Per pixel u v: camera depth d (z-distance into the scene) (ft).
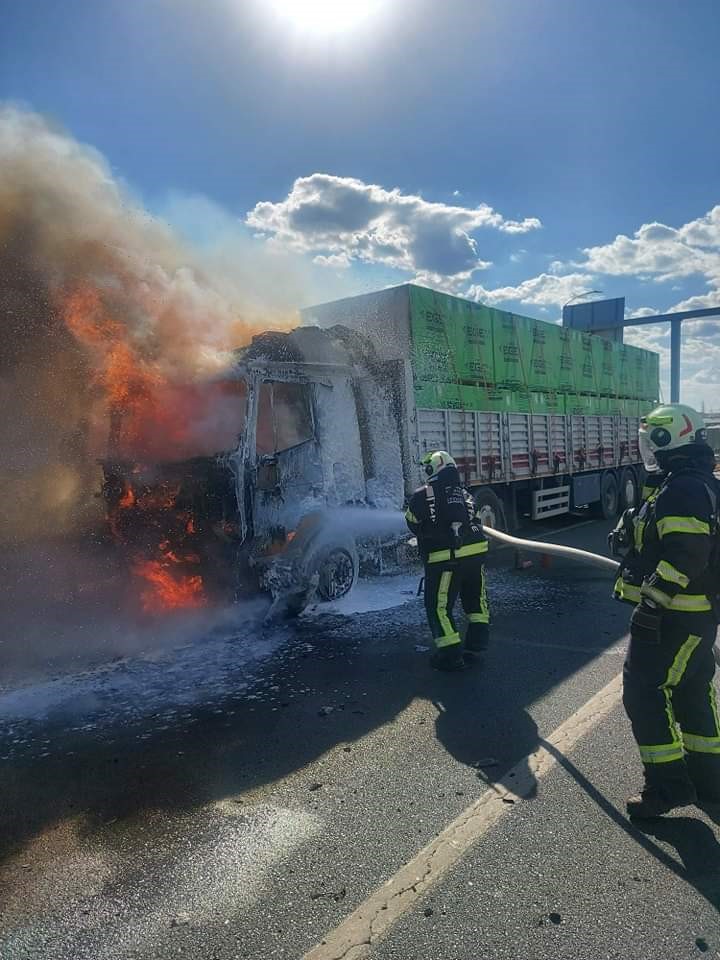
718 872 9.04
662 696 10.22
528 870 9.18
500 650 18.57
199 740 13.64
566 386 42.14
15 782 12.13
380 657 18.26
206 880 9.25
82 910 8.75
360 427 25.34
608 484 49.01
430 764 12.29
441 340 30.14
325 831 10.31
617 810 10.59
